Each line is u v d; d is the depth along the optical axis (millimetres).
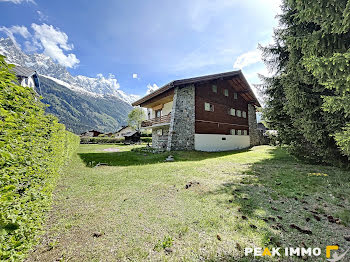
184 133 12805
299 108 6242
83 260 1809
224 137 15812
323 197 3480
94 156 10898
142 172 5902
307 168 6059
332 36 4082
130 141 33906
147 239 2170
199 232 2311
